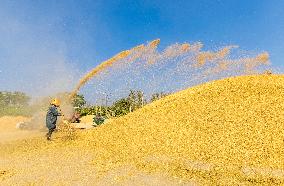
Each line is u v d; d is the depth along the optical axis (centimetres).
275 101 1559
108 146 1426
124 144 1417
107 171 1085
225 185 942
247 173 1029
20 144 1562
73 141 1584
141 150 1314
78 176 1039
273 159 1120
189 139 1345
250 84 1806
